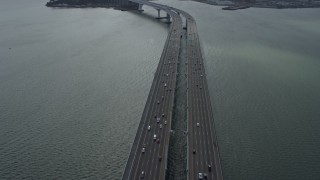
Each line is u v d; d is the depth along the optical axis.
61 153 147.12
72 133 162.25
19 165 140.12
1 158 144.75
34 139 158.12
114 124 169.50
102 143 153.88
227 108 182.12
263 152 144.75
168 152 140.62
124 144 153.25
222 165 137.00
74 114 180.12
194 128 155.12
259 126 164.25
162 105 177.62
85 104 191.00
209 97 186.50
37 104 192.88
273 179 129.50
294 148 147.50
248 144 150.25
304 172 133.12
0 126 170.38
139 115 178.12
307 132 159.38
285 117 172.62
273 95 197.00
